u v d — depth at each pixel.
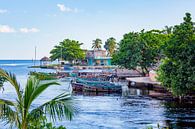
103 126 29.22
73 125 29.27
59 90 63.91
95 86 57.84
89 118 32.75
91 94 55.84
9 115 10.87
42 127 12.77
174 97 46.06
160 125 29.31
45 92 60.19
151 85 60.53
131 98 49.53
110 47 169.75
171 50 41.09
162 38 79.88
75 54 149.00
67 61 152.88
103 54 142.75
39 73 12.80
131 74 89.81
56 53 151.50
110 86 57.22
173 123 30.14
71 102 11.24
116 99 48.69
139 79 67.00
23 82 82.31
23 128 11.23
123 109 38.75
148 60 80.31
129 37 81.31
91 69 121.44
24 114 11.31
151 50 78.25
